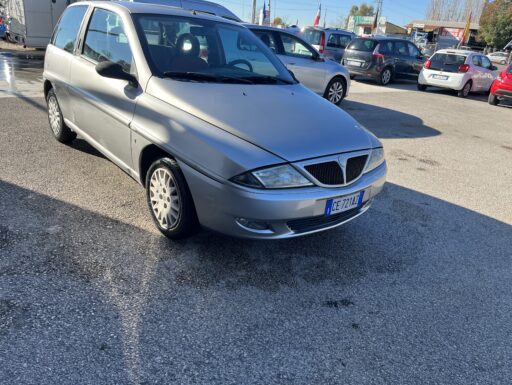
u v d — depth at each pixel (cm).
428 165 605
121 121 343
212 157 274
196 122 290
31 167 443
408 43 1573
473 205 470
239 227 277
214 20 421
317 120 324
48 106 526
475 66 1431
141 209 375
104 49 389
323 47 1602
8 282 263
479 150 717
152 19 372
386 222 404
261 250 330
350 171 301
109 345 225
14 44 1675
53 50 491
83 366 210
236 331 245
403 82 1697
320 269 314
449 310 283
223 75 368
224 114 299
